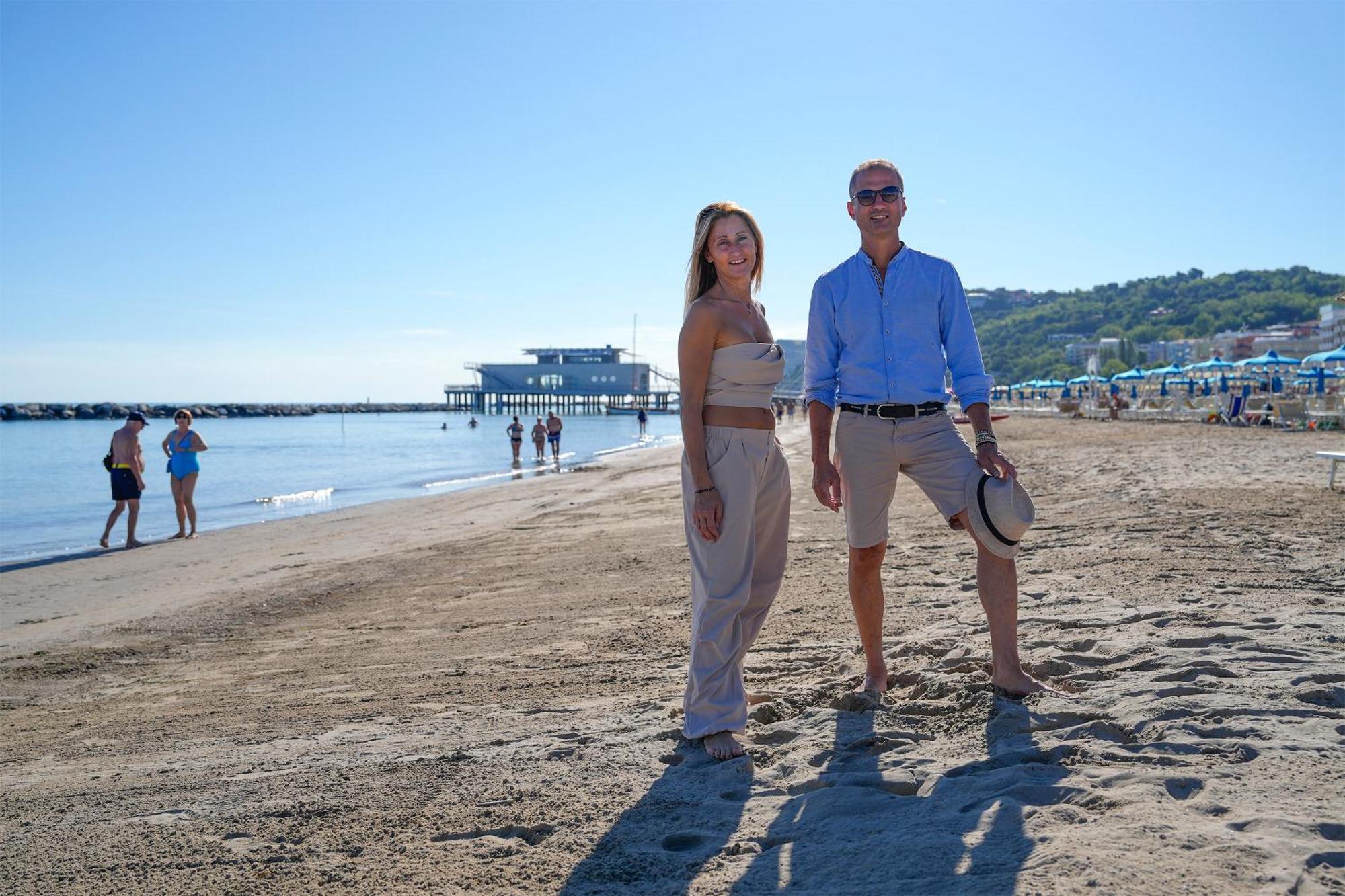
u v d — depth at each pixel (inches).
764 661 171.5
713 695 118.0
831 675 156.0
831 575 261.0
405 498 866.1
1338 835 74.4
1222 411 1170.6
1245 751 94.7
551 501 673.6
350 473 1253.1
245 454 1813.5
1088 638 154.8
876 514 133.5
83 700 212.2
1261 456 569.6
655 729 129.7
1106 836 76.2
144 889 88.4
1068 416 1720.0
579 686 170.7
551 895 79.9
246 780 124.8
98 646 276.4
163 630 293.6
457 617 266.8
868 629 137.9
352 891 83.6
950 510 128.6
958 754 105.1
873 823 86.7
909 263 130.6
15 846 105.8
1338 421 911.0
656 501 596.1
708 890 77.5
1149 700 115.3
